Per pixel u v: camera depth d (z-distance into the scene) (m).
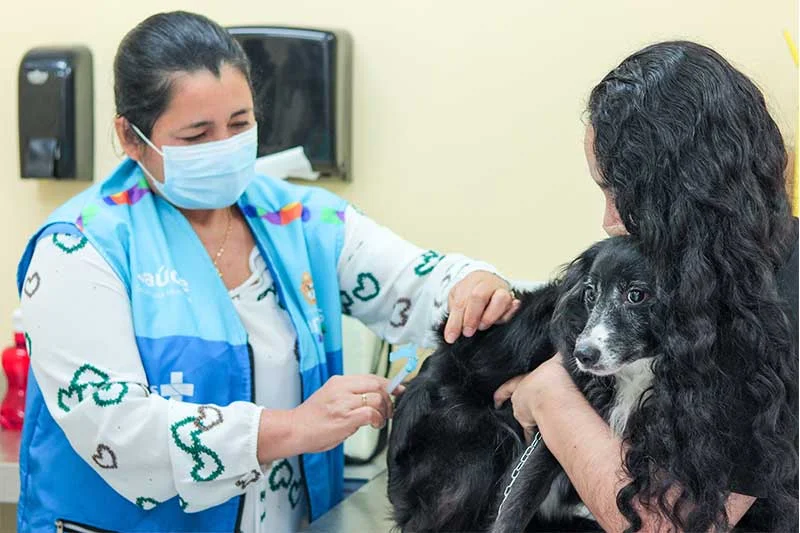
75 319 1.60
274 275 1.80
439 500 1.65
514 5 2.37
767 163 1.19
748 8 2.28
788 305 1.21
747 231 1.16
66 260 1.62
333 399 1.62
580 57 2.35
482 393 1.66
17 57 2.57
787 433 1.19
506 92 2.39
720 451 1.19
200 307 1.70
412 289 1.89
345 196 2.47
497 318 1.68
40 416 1.68
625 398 1.35
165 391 1.65
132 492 1.63
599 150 1.25
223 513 1.70
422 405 1.71
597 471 1.31
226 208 1.84
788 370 1.19
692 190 1.16
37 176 2.46
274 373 1.76
